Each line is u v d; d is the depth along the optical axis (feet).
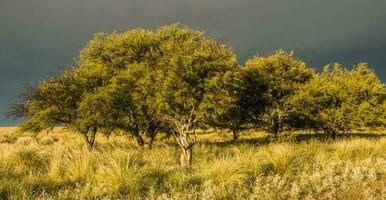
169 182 32.71
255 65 120.78
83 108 91.61
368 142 53.67
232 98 69.62
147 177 33.32
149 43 112.68
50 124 97.35
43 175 35.22
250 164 37.32
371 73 137.90
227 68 66.80
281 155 39.45
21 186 28.30
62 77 98.12
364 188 31.78
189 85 65.57
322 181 33.78
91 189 30.91
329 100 132.26
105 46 116.47
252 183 33.42
